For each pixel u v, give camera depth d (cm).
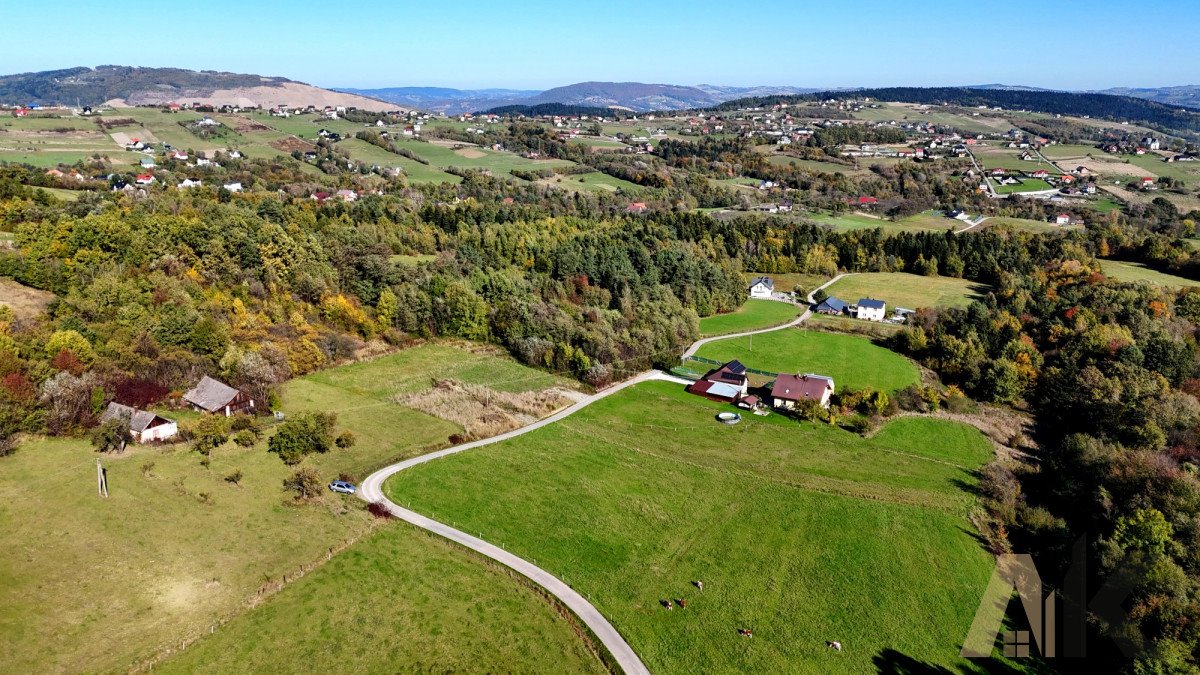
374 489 5719
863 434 7450
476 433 6969
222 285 8775
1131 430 6988
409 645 4012
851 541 5331
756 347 10462
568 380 8862
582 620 4322
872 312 11912
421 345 9719
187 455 5884
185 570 4450
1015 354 9275
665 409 8019
